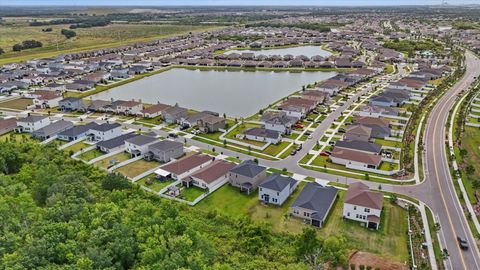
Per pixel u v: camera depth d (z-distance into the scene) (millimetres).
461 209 66125
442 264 52594
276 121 105500
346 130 100250
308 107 121938
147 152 90188
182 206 66562
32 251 42250
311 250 52344
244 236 56875
